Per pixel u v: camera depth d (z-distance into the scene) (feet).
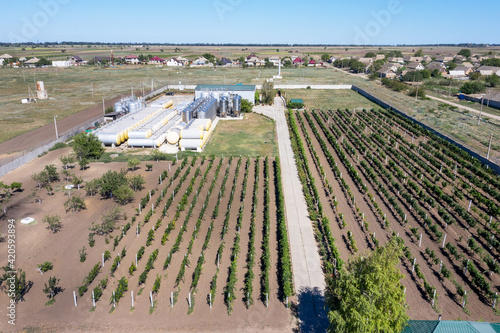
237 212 170.81
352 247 142.72
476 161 230.68
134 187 191.31
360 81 617.62
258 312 110.42
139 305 112.27
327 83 588.09
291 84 569.64
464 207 179.63
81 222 158.10
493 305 115.03
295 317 108.58
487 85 551.59
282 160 242.78
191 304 112.47
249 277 122.21
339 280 91.35
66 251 137.08
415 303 115.34
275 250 141.59
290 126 328.90
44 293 115.96
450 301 116.78
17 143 259.39
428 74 628.28
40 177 188.44
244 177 210.79
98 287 116.78
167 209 171.94
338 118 346.13
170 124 306.76
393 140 283.38
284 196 189.67
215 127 321.73
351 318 83.25
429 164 236.43
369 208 178.09
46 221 148.46
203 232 153.69
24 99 399.24
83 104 399.24
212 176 213.25
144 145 258.98
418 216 170.71
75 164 225.76
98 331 102.58
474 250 140.36
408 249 137.90
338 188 200.85
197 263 132.57
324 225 155.94
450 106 396.57
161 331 102.89
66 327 103.55
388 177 207.62
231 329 103.91
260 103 428.56
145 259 134.00
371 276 86.12
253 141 281.95
